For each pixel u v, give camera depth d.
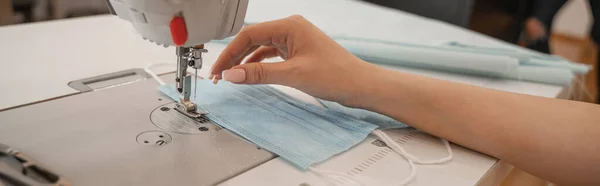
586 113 0.60
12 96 0.61
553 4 2.19
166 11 0.51
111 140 0.53
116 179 0.46
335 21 1.20
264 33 0.66
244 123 0.60
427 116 0.61
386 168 0.53
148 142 0.53
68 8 1.76
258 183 0.48
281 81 0.63
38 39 0.86
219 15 0.55
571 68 0.97
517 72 0.90
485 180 0.55
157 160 0.50
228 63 0.67
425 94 0.62
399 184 0.50
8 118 0.55
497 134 0.58
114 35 0.93
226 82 0.73
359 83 0.63
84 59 0.79
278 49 0.72
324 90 0.63
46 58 0.77
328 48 0.65
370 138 0.60
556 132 0.58
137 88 0.68
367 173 0.52
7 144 0.49
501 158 0.59
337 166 0.53
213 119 0.60
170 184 0.46
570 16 3.85
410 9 1.80
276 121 0.61
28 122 0.55
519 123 0.59
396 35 1.13
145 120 0.58
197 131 0.57
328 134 0.59
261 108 0.65
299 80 0.62
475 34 1.24
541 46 2.27
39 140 0.51
